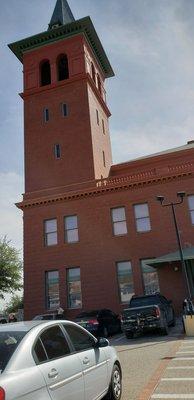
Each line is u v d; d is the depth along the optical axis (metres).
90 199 30.61
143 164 36.72
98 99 39.12
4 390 3.70
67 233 30.48
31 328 4.94
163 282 26.19
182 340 14.34
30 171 34.31
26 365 4.28
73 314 27.98
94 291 27.92
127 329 16.92
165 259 24.33
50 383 4.48
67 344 5.50
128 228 28.70
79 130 34.16
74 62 36.91
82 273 28.70
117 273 28.03
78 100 35.31
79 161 32.88
